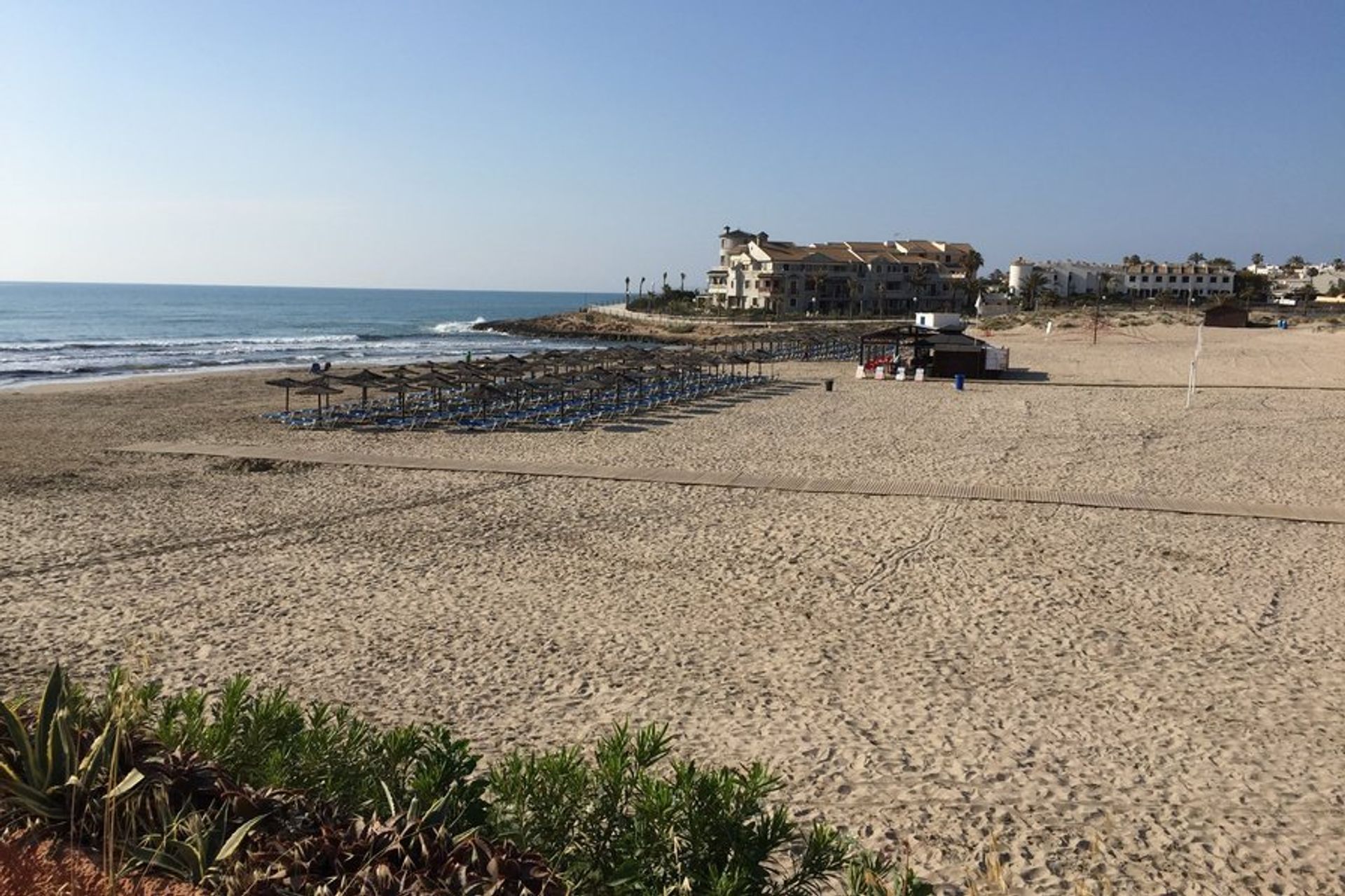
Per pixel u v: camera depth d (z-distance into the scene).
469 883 3.27
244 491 19.75
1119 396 39.12
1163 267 139.50
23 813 3.56
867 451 25.45
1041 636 11.59
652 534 16.48
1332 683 10.23
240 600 12.63
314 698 9.45
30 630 11.32
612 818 4.09
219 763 4.05
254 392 39.28
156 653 10.62
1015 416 32.75
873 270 117.50
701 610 12.48
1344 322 86.19
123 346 70.44
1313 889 6.53
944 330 50.66
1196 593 13.38
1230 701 9.75
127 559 14.52
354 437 27.88
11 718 3.68
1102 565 14.68
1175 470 22.77
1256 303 136.12
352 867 3.39
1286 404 36.00
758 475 21.80
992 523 17.33
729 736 8.80
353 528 16.73
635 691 9.80
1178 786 7.97
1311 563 14.91
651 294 132.75
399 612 12.26
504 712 9.23
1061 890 6.48
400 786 4.34
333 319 138.62
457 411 33.66
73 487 19.97
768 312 107.81
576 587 13.45
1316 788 7.95
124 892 3.20
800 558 14.98
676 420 32.16
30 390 39.34
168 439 26.80
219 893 3.21
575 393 37.31
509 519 17.50
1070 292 137.88
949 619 12.20
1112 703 9.66
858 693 9.85
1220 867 6.78
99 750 3.67
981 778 8.05
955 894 6.36
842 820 7.30
